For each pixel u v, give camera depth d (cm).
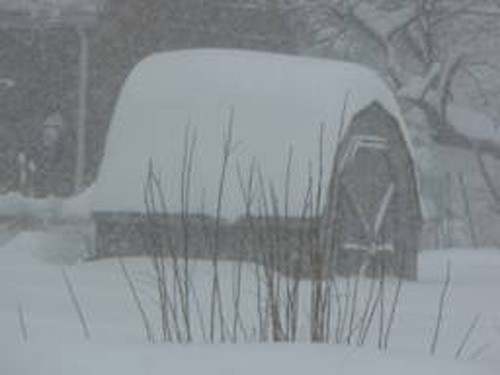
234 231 2728
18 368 1056
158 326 1493
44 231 3559
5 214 3706
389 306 1981
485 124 6191
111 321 1527
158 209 2833
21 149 6650
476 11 6316
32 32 6744
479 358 1332
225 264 2516
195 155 2884
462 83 6656
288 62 3061
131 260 2648
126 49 6638
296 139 2873
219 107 2953
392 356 1073
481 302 2142
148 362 1034
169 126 2978
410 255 3080
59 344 1104
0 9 6575
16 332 1298
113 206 2938
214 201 2759
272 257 1388
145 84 3100
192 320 1602
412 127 6184
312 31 6594
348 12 6419
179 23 6675
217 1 6681
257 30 6700
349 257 2897
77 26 6312
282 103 2941
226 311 1736
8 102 6700
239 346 1102
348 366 1027
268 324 1383
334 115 2927
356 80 3011
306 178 2784
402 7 6381
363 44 6506
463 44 6338
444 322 1739
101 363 1034
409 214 3091
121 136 3050
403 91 6181
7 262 2520
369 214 3000
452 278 3234
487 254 4322
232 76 3000
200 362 1033
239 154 2856
